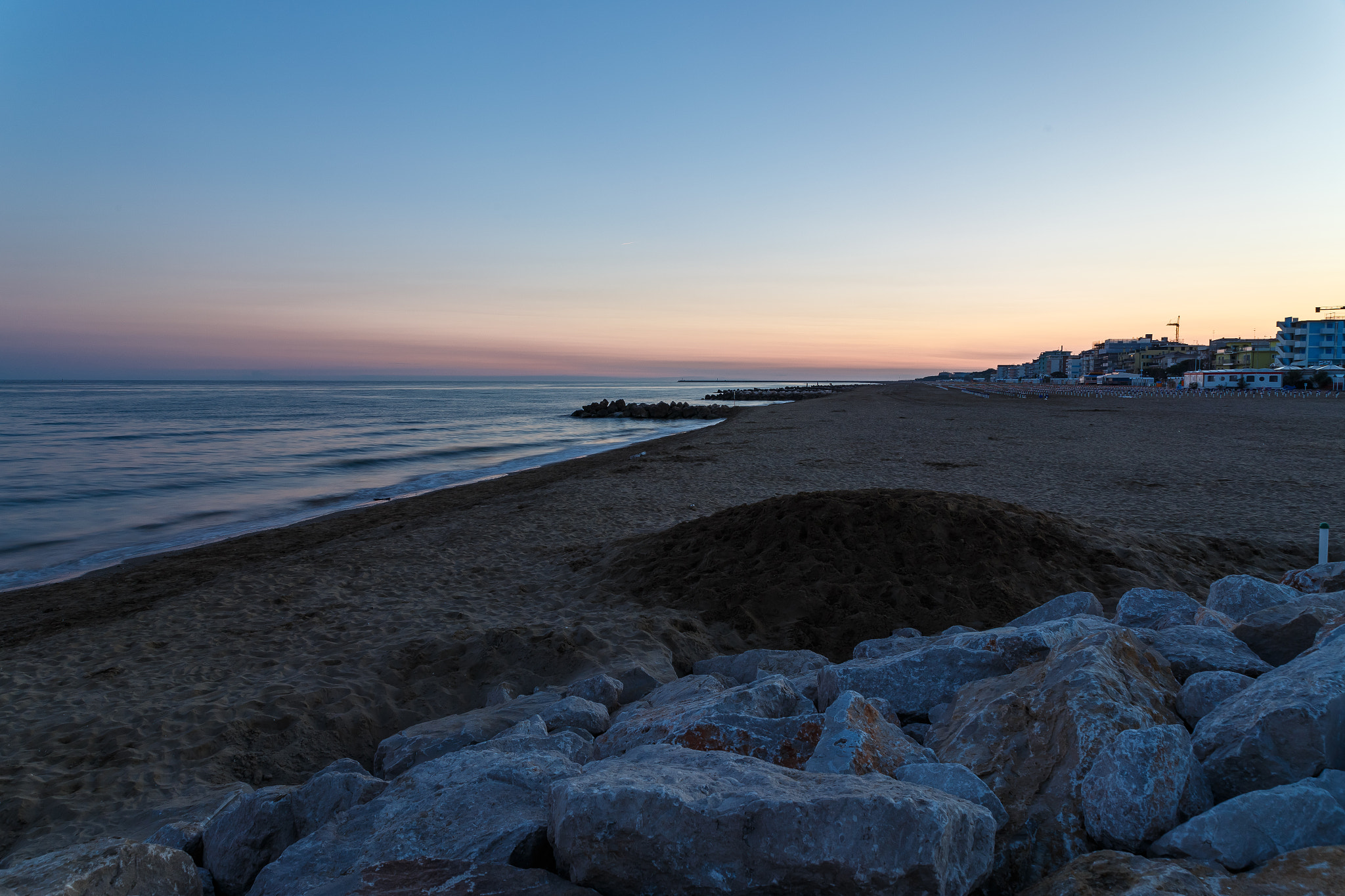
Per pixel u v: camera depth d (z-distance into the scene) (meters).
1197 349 133.62
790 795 2.46
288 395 129.38
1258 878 2.09
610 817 2.43
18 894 2.34
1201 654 3.95
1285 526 11.85
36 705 6.36
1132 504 13.86
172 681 6.80
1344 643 3.18
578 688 5.27
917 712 4.11
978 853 2.48
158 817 4.27
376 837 2.84
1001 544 8.49
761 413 57.53
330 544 13.02
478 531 13.16
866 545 8.50
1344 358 91.62
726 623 7.48
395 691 6.27
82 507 19.03
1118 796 2.55
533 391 197.62
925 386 138.12
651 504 15.29
